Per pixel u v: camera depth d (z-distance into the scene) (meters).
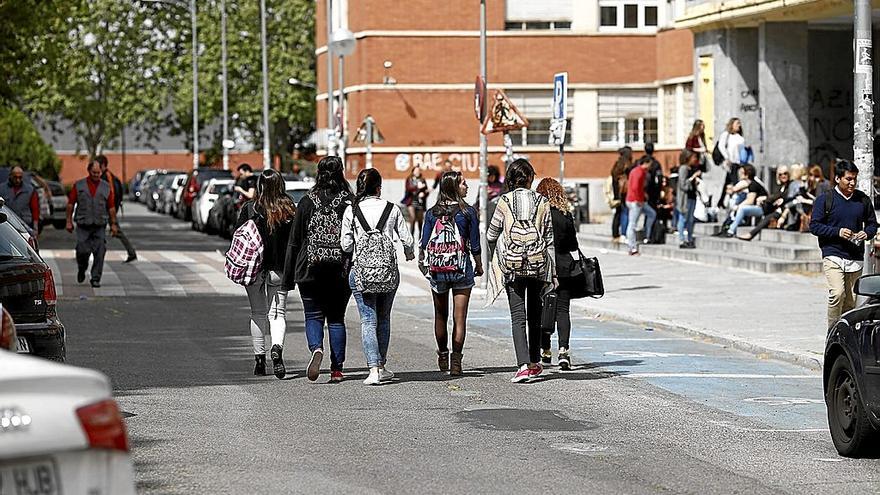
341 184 22.80
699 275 43.53
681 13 62.62
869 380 16.14
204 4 128.25
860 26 26.22
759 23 56.44
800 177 47.47
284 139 132.62
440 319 23.98
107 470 9.29
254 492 14.59
